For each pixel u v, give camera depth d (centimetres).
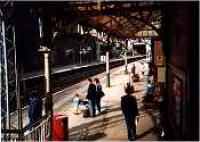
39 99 1380
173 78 1061
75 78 4347
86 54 8125
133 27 1945
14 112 1861
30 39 4500
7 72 1109
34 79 3531
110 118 1633
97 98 1711
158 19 1733
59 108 2028
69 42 6644
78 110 1791
